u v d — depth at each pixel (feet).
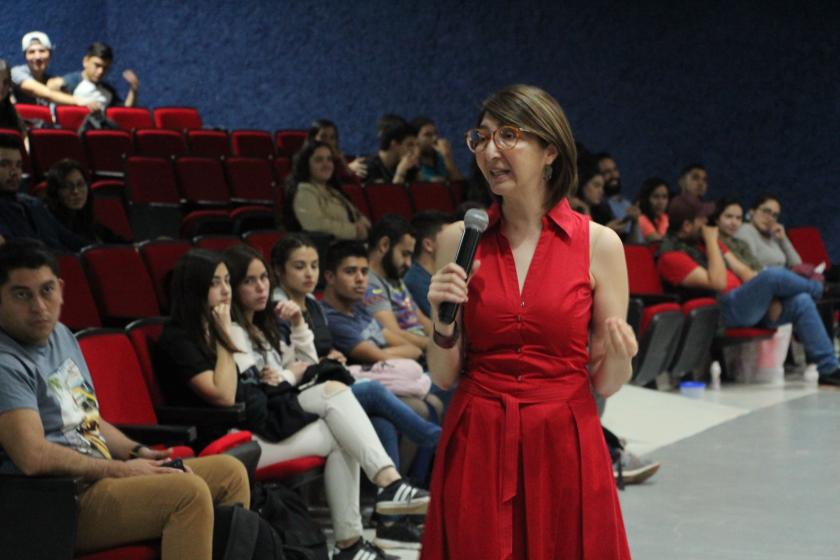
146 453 13.17
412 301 20.48
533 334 8.51
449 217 20.85
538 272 8.55
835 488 19.25
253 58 49.08
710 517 17.65
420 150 37.11
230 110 49.44
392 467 15.70
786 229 38.14
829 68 41.63
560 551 8.52
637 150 44.14
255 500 14.39
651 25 43.73
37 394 12.06
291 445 15.51
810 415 25.12
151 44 50.06
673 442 22.56
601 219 32.76
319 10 48.34
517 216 8.64
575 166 8.54
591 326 8.89
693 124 43.34
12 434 11.56
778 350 29.32
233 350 15.53
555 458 8.50
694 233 30.12
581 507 8.50
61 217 23.77
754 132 42.63
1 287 11.98
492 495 8.50
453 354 8.75
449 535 8.64
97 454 12.56
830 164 41.81
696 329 27.55
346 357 18.86
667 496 18.81
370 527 17.29
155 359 15.55
